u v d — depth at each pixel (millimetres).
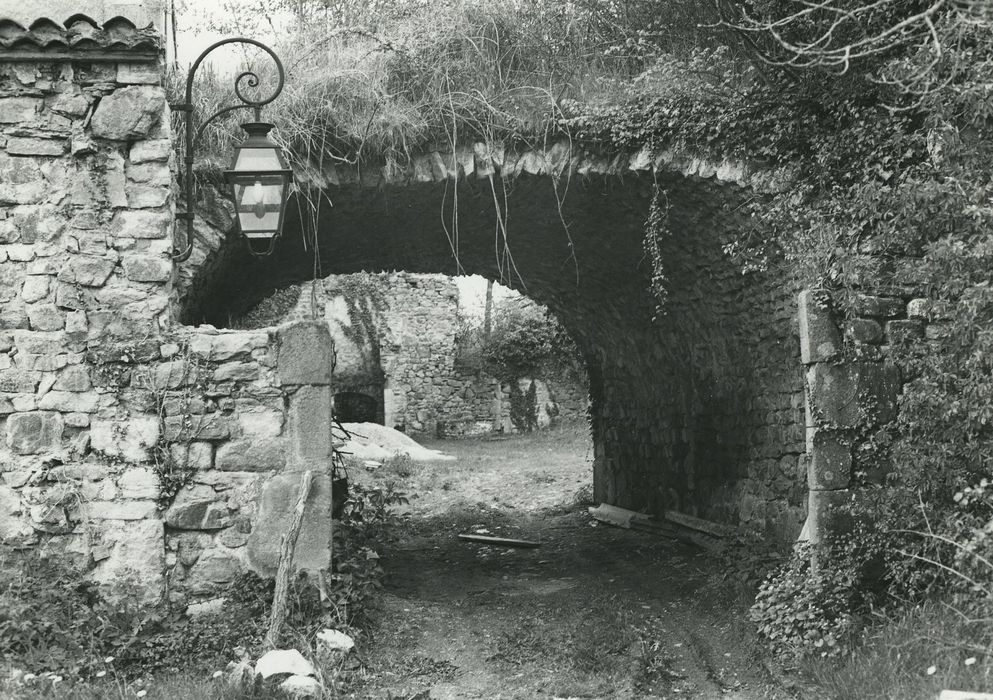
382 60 8438
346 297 24219
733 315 9484
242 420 6852
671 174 8414
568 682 6559
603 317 12328
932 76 6648
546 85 8672
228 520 6781
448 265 11484
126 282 6816
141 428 6734
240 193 6875
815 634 6613
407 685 6473
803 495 8383
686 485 11141
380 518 11000
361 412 24703
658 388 11844
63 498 6590
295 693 5574
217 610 6680
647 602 8422
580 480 15594
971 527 6438
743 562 8383
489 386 24531
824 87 7551
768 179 7984
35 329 6703
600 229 9906
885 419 7270
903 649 6020
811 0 7219
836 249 7309
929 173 6949
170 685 5785
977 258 6543
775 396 8930
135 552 6633
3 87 6766
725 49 8148
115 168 6848
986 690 5062
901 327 7328
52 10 6746
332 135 8273
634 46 8789
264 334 6918
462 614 8156
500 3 8727
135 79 6844
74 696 5516
